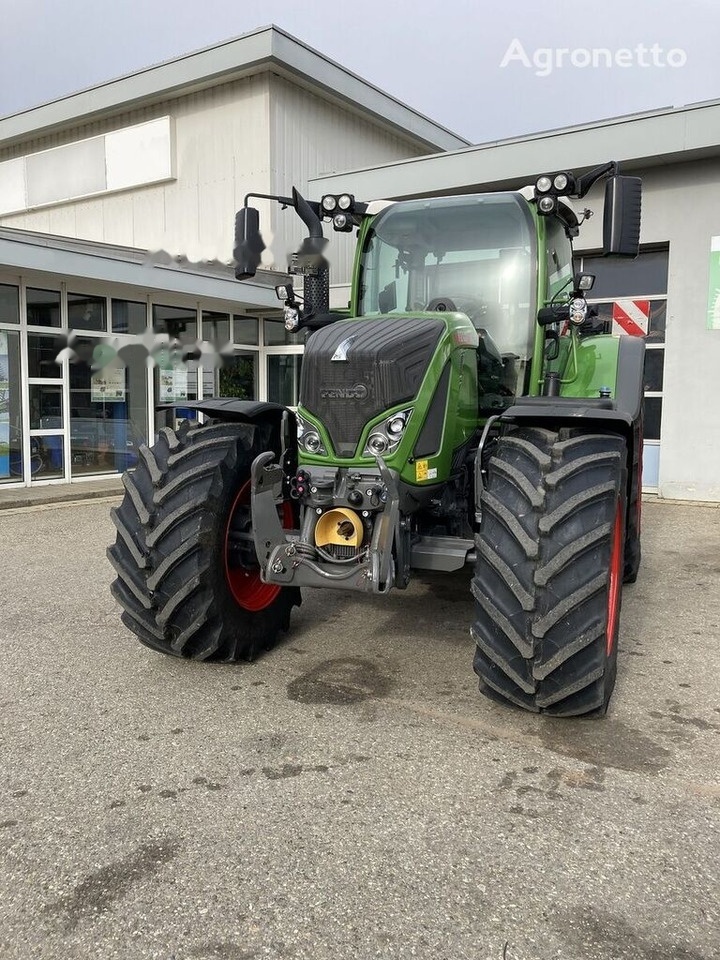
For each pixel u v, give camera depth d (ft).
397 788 8.27
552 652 9.04
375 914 6.32
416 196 33.01
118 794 8.18
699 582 17.29
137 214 43.60
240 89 39.47
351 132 44.16
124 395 34.91
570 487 9.35
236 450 11.51
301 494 10.69
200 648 11.43
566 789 8.24
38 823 7.64
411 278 13.79
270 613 12.41
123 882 6.75
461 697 10.68
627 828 7.49
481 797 8.09
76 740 9.43
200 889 6.64
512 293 13.14
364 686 11.09
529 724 9.80
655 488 30.50
